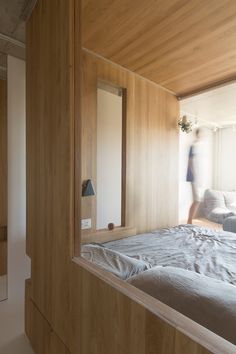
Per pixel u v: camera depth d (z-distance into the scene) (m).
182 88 3.08
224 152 3.99
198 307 0.84
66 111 1.15
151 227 2.87
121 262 1.44
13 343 1.62
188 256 1.75
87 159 2.19
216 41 2.06
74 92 1.15
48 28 1.37
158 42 2.07
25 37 1.94
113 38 2.02
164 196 3.07
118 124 2.83
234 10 1.67
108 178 2.73
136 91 2.68
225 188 3.94
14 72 2.22
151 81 2.87
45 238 1.39
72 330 1.11
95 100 2.27
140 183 2.74
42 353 1.41
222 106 3.56
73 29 1.14
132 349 0.80
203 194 3.80
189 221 3.54
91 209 2.22
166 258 1.71
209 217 3.62
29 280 1.69
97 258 1.47
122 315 0.84
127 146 2.58
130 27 1.86
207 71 2.61
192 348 0.61
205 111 3.77
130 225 2.61
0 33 1.92
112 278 0.94
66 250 1.16
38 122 1.51
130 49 2.19
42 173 1.44
